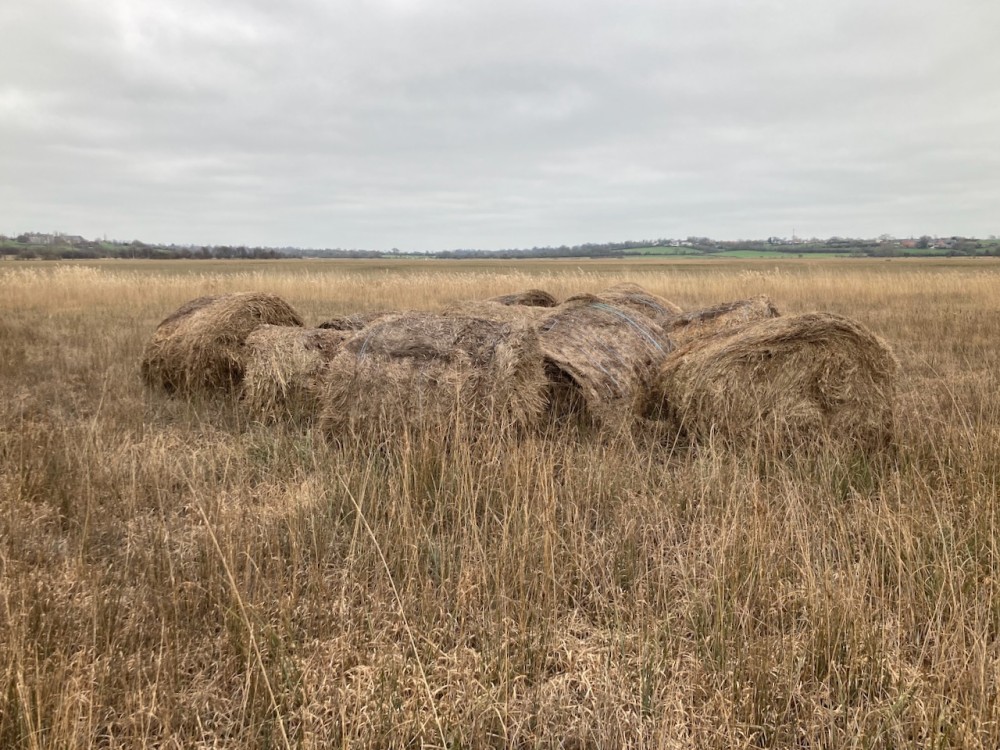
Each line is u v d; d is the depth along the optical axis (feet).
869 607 10.85
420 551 13.25
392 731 8.85
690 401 20.77
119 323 49.24
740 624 10.98
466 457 15.52
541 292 37.60
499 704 9.27
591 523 15.19
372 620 11.08
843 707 9.41
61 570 12.98
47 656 10.23
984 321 47.34
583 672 10.16
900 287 75.05
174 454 19.48
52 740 8.28
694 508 15.35
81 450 18.30
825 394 20.24
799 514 13.83
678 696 9.62
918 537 13.24
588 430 21.03
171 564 11.95
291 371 23.40
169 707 9.30
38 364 32.73
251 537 13.26
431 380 19.10
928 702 9.24
